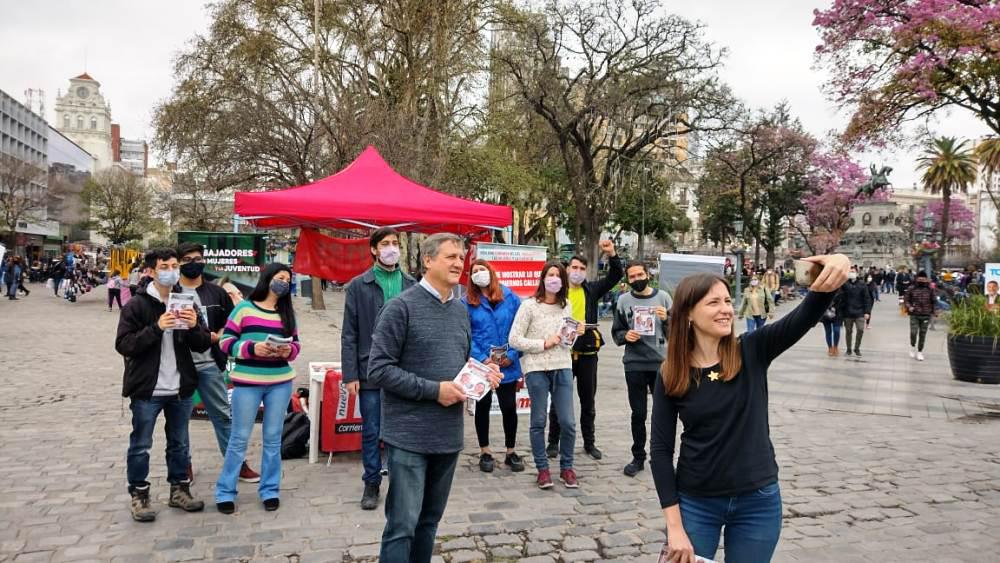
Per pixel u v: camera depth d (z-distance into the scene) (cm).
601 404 888
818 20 1661
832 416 816
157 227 4838
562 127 2544
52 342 1394
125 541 409
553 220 3522
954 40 1443
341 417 592
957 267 5631
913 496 520
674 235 6053
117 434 670
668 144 2759
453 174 2428
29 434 666
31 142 6788
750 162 3775
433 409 309
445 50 2283
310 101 2102
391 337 309
